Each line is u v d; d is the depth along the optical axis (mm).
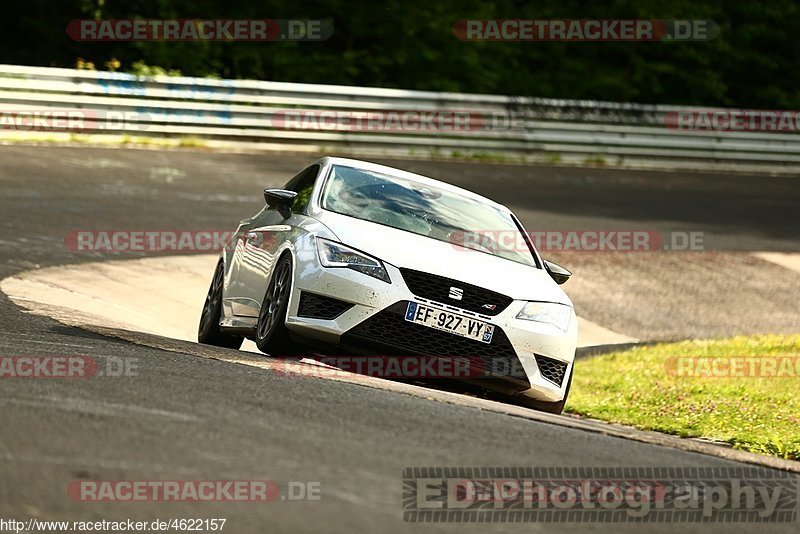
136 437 15938
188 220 57875
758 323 55875
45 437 15445
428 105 91125
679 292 59375
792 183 99375
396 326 25906
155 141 80062
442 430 19125
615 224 71750
